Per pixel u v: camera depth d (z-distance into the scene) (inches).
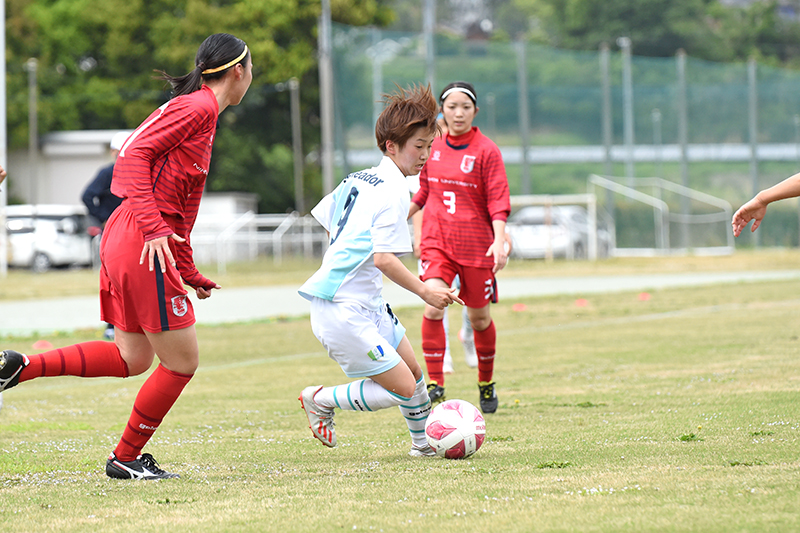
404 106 570.3
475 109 815.1
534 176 4416.8
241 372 1096.8
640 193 4375.0
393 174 567.8
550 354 1181.7
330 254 565.0
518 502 427.2
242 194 5374.0
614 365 1043.9
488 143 815.7
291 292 2578.7
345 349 559.5
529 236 3892.7
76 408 858.8
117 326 537.6
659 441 587.8
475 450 567.2
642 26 7849.4
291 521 406.6
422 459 573.3
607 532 370.0
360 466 551.8
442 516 406.0
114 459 529.3
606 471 494.9
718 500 413.7
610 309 1850.4
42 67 5738.2
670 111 4581.7
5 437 689.6
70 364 524.1
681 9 7829.7
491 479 486.9
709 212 4471.0
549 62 4429.1
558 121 4443.9
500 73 4387.3
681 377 917.8
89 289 2645.2
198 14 5418.3
